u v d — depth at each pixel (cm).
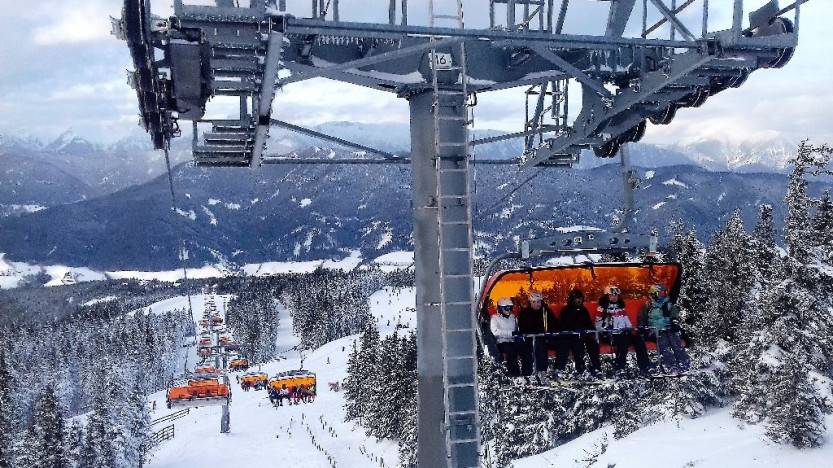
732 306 4906
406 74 1363
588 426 5359
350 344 18212
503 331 1327
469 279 1296
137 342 17738
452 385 1281
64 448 6681
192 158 1509
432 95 1366
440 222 1245
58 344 17138
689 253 4994
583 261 1331
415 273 1382
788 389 4000
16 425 8838
